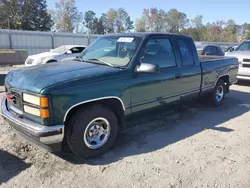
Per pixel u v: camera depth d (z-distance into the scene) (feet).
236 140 14.23
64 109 10.23
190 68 16.26
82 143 11.09
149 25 265.95
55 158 11.60
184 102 16.70
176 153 12.42
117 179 10.12
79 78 10.77
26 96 10.45
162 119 17.49
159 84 13.96
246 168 11.26
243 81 35.42
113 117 12.12
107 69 12.03
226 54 33.30
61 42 89.81
